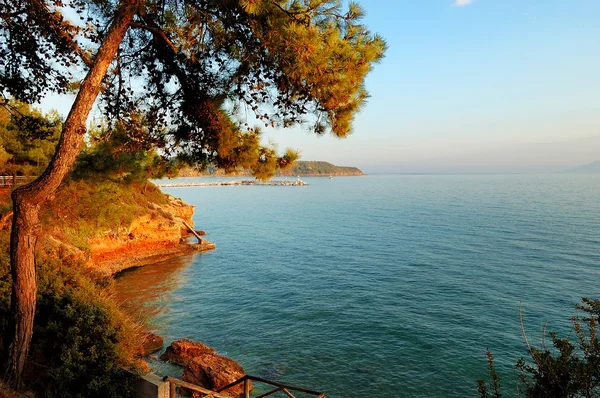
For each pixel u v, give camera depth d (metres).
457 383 15.52
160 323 21.56
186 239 50.59
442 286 28.41
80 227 25.78
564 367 5.10
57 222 24.08
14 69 8.34
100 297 11.09
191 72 8.15
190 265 36.50
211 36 7.38
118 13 6.75
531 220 64.94
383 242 46.78
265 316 22.84
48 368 7.89
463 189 188.38
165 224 42.12
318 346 18.73
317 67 6.62
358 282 29.78
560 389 5.08
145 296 26.62
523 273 31.73
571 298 25.56
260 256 40.41
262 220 71.81
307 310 23.80
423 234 52.25
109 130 8.72
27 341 7.11
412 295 26.47
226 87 7.96
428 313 23.06
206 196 148.62
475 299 25.52
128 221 36.28
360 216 76.12
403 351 18.20
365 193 162.00
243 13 6.89
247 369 16.44
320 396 7.68
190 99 8.22
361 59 6.93
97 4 7.54
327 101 7.11
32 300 7.10
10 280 9.56
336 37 6.70
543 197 123.50
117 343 8.76
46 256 12.24
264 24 6.76
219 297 26.61
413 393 14.81
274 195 154.00
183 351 16.02
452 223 62.66
